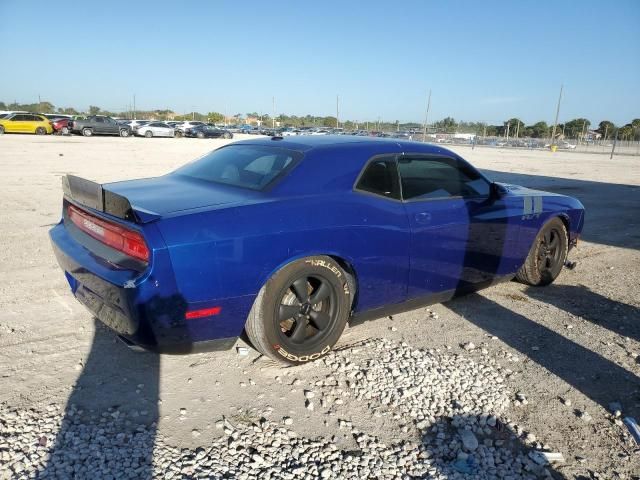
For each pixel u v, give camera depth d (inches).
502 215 169.9
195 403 112.5
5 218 289.0
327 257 127.1
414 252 143.9
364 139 152.3
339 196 130.9
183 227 107.0
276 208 119.6
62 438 98.0
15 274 191.8
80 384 117.8
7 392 113.0
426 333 153.6
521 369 134.2
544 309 177.2
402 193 145.1
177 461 93.2
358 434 104.4
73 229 131.2
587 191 546.0
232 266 110.7
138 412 108.0
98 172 532.4
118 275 106.0
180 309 107.0
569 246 207.9
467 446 101.3
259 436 101.8
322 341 130.1
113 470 90.0
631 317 172.6
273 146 146.2
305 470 92.7
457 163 163.0
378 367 130.5
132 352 133.8
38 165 581.3
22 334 141.6
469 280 165.6
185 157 765.3
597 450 103.3
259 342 121.7
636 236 312.0
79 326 148.0
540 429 109.3
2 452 93.1
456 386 123.5
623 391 125.3
